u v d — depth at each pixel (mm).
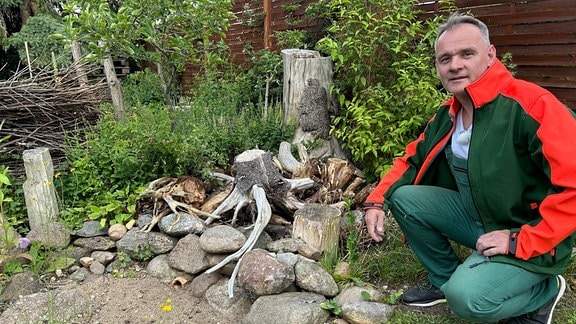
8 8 8828
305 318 2002
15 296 2439
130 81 7414
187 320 2285
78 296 2393
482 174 1723
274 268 2207
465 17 1773
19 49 7973
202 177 3160
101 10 3346
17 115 3447
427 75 3338
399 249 2580
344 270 2396
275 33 5734
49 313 2266
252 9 6562
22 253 2629
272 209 2900
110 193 2992
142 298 2439
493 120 1693
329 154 3723
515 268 1630
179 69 4020
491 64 1745
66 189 3055
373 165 3424
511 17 3303
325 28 4656
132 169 3090
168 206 2816
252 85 5543
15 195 3104
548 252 1612
